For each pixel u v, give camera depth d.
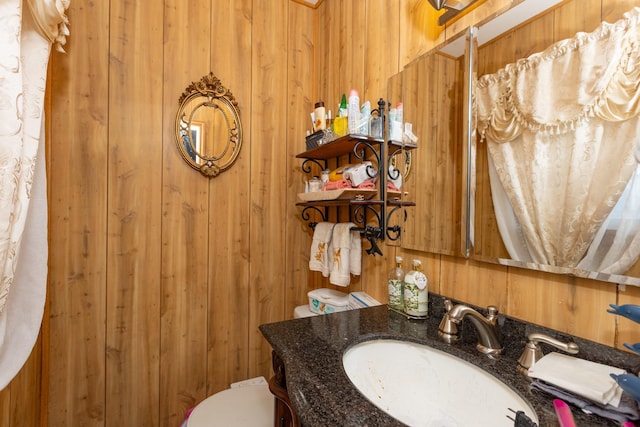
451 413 0.74
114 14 1.28
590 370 0.59
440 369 0.79
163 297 1.40
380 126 1.20
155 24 1.37
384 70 1.26
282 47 1.69
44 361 1.16
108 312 1.29
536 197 0.75
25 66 0.80
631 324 0.61
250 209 1.61
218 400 1.22
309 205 1.53
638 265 0.59
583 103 0.67
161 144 1.39
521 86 0.78
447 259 0.99
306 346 0.80
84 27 1.23
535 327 0.75
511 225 0.80
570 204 0.69
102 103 1.27
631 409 0.50
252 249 1.62
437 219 1.01
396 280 1.09
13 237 0.71
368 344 0.87
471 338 0.85
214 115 1.50
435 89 1.02
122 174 1.31
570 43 0.69
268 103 1.65
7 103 0.65
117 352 1.31
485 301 0.88
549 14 0.73
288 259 1.72
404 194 1.14
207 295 1.50
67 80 1.21
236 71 1.56
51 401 1.19
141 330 1.36
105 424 1.28
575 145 0.68
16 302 0.88
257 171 1.63
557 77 0.71
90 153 1.25
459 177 0.94
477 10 0.90
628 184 0.60
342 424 0.51
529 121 0.76
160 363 1.40
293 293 1.74
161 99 1.38
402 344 0.87
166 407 1.41
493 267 0.86
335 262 1.34
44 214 0.93
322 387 0.62
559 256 0.71
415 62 1.10
